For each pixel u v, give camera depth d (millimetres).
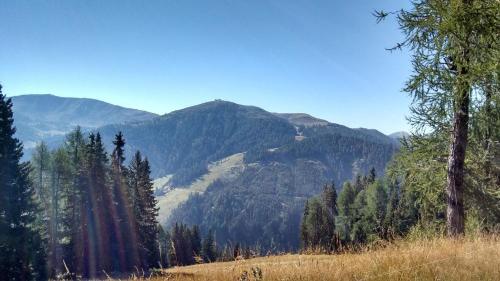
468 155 14477
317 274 5066
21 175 42094
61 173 54875
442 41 10398
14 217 39719
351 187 90750
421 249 6242
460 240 8211
